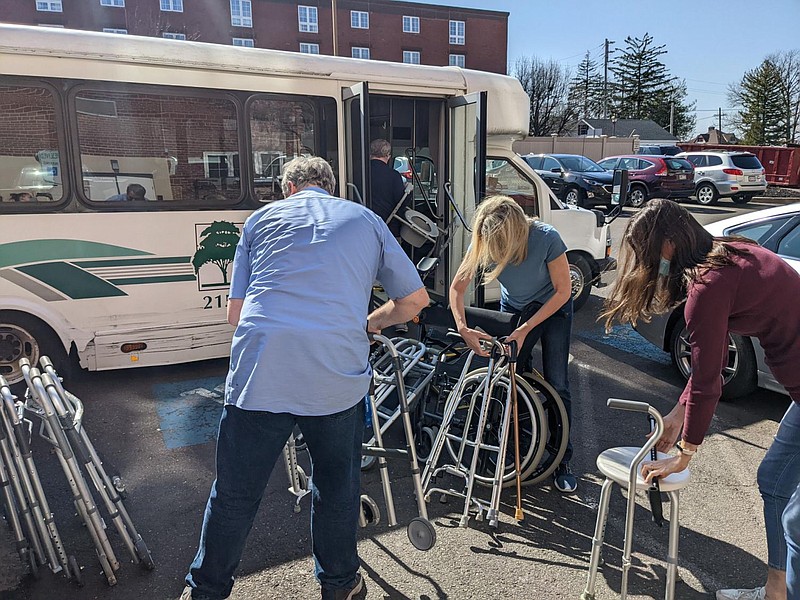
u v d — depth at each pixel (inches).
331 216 98.1
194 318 209.0
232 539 94.0
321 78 218.8
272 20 1469.0
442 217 254.5
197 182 205.6
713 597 109.3
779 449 97.5
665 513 136.3
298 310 90.8
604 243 315.9
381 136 248.5
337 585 102.0
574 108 2277.3
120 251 196.5
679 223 91.8
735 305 90.7
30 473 108.4
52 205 188.1
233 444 92.7
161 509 136.8
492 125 259.8
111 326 198.1
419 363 157.0
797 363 93.1
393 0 1567.4
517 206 132.0
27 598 107.7
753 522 133.0
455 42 1652.3
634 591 110.7
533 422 136.8
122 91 192.2
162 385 208.7
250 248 98.9
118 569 114.8
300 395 90.4
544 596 109.7
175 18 1375.5
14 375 191.5
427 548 116.5
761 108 1959.9
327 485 99.0
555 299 132.6
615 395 205.2
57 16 1284.4
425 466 143.1
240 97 207.9
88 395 198.8
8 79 179.6
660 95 2464.3
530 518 133.9
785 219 187.9
